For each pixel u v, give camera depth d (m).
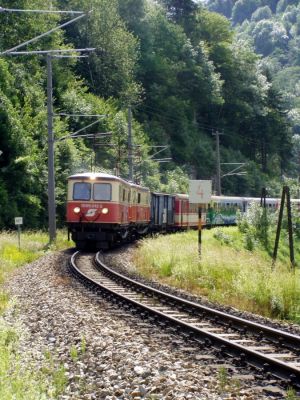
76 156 53.56
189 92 111.25
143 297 19.20
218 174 76.38
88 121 64.19
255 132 124.12
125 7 100.19
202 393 9.06
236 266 23.70
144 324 14.79
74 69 78.81
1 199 42.75
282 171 131.38
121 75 83.56
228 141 117.25
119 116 68.88
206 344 12.65
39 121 51.38
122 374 10.03
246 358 11.33
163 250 29.52
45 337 13.11
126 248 38.41
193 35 125.44
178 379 9.75
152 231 49.59
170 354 11.61
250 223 50.88
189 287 23.00
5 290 19.47
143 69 98.94
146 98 96.56
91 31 80.75
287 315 18.34
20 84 54.47
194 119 109.62
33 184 47.03
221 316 15.41
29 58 60.72
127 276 24.73
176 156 95.00
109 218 34.78
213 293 21.19
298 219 52.69
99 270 25.73
